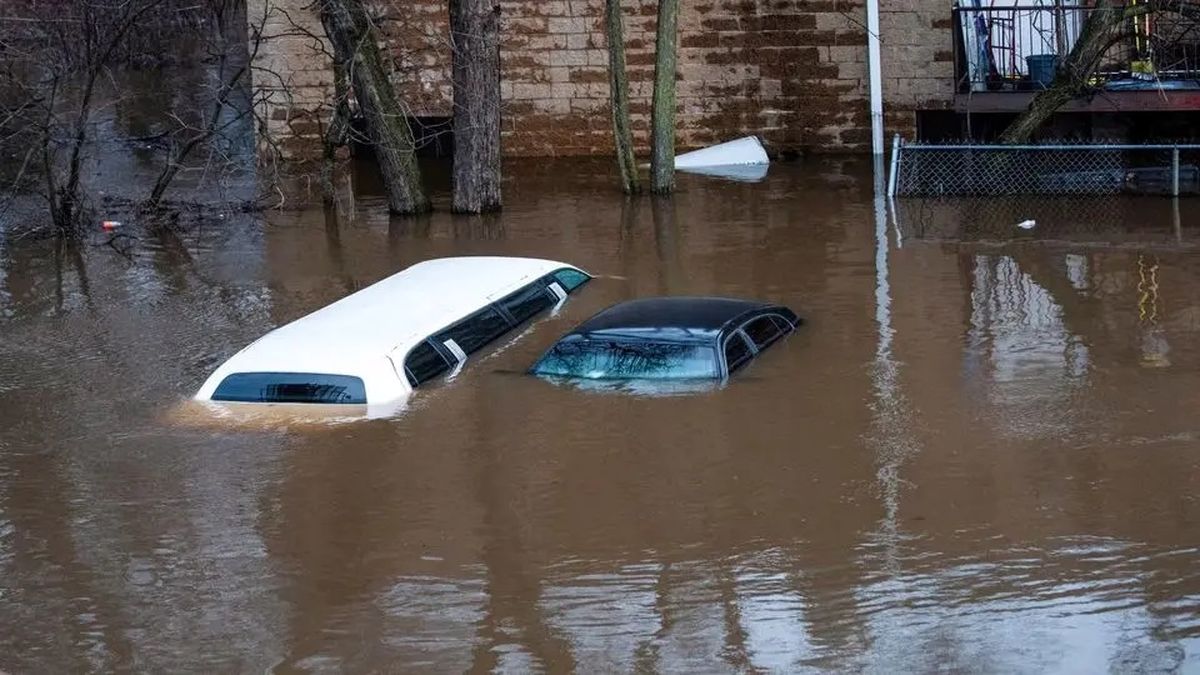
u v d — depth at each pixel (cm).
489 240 1688
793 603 715
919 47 2216
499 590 738
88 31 2447
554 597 728
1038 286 1334
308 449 946
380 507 847
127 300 1435
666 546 781
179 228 1838
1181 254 1448
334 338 1091
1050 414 966
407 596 734
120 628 714
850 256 1502
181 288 1481
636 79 2322
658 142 1967
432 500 853
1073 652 659
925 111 2238
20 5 2462
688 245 1598
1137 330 1169
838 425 956
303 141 2377
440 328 1130
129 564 785
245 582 757
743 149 2258
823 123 2292
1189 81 2016
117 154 2445
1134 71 2075
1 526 839
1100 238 1549
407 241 1708
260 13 2341
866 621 694
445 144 2414
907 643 673
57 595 751
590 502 842
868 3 2209
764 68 2294
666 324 1108
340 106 1933
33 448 973
